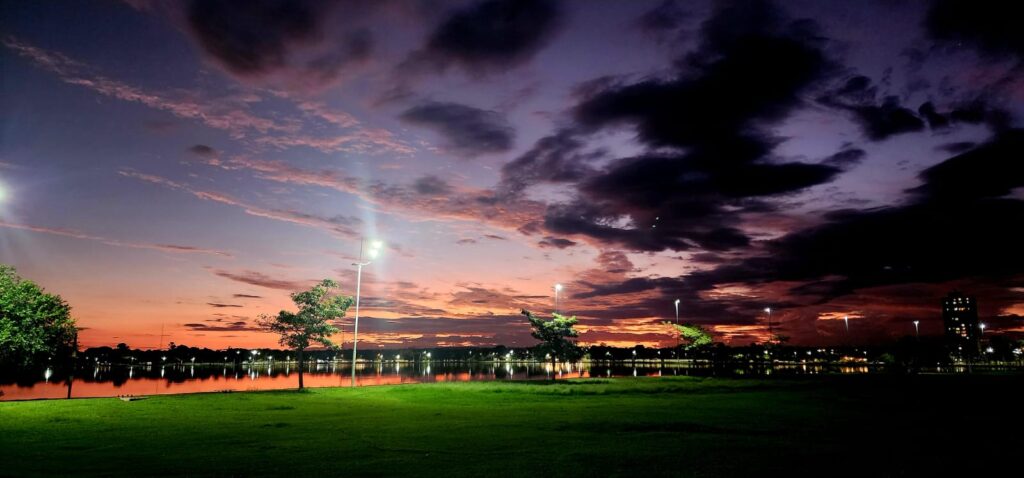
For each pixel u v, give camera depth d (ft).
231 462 50.93
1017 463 48.67
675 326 250.37
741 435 65.92
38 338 103.14
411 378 314.96
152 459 52.42
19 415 84.94
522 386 141.59
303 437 65.67
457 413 90.63
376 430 71.36
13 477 45.14
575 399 115.65
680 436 65.10
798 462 49.42
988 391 133.59
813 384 155.12
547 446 58.54
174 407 97.96
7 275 101.45
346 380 297.53
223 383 287.07
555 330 174.50
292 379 344.49
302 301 146.30
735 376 207.72
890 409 94.17
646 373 338.13
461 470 46.96
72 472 47.03
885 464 48.37
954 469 46.29
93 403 102.22
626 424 76.02
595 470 46.65
